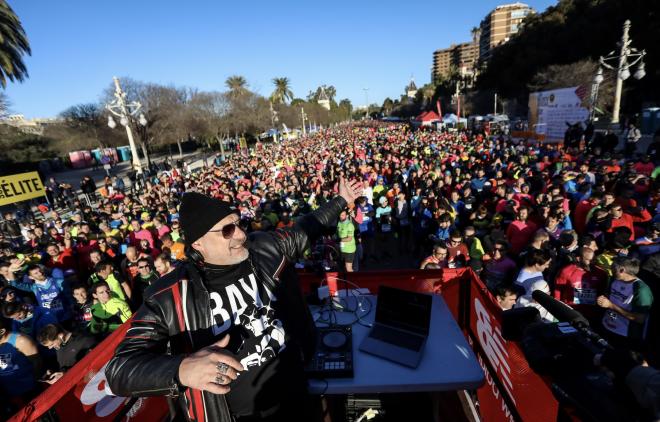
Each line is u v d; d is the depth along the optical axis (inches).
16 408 145.8
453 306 124.0
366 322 94.2
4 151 1268.5
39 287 211.2
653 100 1330.0
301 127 2992.1
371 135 1632.6
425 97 3321.9
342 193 82.6
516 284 161.9
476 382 71.7
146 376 43.6
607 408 48.3
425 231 302.7
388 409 92.9
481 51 4968.0
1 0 818.8
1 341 144.6
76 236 326.6
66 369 147.4
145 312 54.2
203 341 55.0
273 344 60.0
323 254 213.5
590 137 685.3
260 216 344.2
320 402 83.7
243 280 59.3
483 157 602.9
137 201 505.7
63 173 1446.9
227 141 1795.0
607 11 1467.8
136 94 1126.4
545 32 1781.5
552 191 293.1
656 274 174.7
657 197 272.4
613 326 148.9
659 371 44.3
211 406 55.1
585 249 162.6
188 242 56.6
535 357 60.1
